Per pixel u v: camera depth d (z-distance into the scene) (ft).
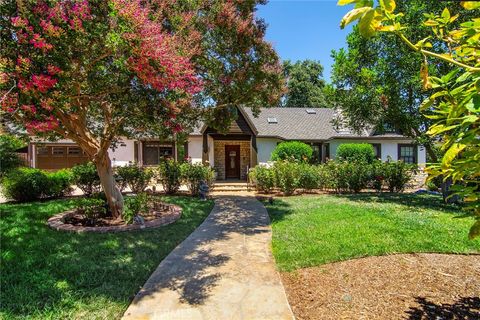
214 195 40.45
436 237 17.28
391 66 30.89
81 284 12.08
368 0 4.36
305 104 104.83
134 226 20.77
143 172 41.14
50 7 14.40
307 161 51.21
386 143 61.00
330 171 42.01
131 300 11.23
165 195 38.78
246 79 27.91
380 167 42.24
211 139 57.77
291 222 22.76
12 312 9.93
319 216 24.02
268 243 18.13
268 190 42.83
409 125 31.35
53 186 34.78
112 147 26.12
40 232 19.11
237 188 46.01
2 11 13.85
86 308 10.43
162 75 16.07
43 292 11.29
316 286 11.91
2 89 13.87
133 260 14.87
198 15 25.82
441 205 29.48
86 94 16.79
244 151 61.26
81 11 14.26
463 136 5.17
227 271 13.85
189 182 39.60
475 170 5.61
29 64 13.30
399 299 10.46
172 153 57.72
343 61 34.04
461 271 12.69
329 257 14.66
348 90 35.17
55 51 13.97
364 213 24.53
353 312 9.81
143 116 18.51
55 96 14.40
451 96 5.63
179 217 24.81
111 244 17.04
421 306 9.96
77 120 21.27
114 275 13.11
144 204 25.66
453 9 23.32
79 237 18.24
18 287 11.55
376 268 13.16
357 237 17.56
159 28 16.58
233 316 10.03
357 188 41.70
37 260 14.19
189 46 22.12
